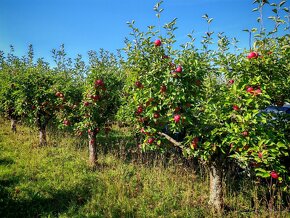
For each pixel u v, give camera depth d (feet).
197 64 17.15
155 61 17.98
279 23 16.11
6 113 43.21
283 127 17.78
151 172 25.35
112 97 28.66
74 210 18.65
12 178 23.17
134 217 18.19
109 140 37.60
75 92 33.83
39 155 29.60
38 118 34.06
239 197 20.84
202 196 21.22
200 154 18.47
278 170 15.72
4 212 17.93
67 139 36.76
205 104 18.75
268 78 16.38
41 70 37.24
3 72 44.65
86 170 26.30
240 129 15.89
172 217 18.10
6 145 33.37
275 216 18.04
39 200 20.01
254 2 16.14
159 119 19.21
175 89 16.85
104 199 20.16
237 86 16.51
